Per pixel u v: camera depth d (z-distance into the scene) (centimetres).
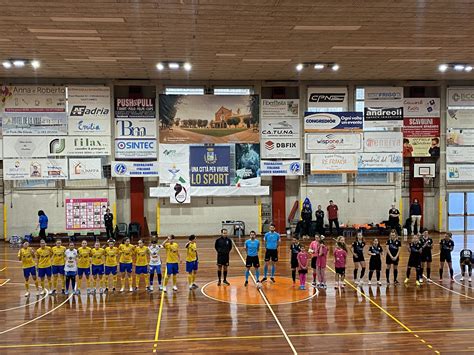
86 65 2114
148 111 2512
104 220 2416
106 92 2472
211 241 2428
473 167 2656
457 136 2641
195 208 2573
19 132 2427
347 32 1580
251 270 1791
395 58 2016
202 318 1225
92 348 1029
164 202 2558
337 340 1067
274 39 1664
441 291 1477
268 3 1275
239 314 1256
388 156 2597
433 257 2014
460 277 1666
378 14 1384
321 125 2572
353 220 2639
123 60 2003
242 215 2602
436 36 1645
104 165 2497
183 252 2133
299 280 1627
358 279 1630
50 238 2414
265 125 2572
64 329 1152
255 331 1128
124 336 1100
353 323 1182
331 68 2223
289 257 2023
